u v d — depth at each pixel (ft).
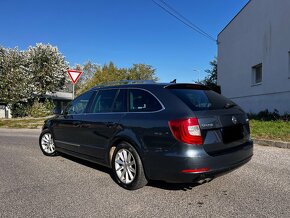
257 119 43.62
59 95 158.20
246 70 56.24
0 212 13.85
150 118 15.52
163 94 15.85
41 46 119.24
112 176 19.44
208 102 15.90
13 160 24.53
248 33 55.21
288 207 13.88
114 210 13.93
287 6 42.96
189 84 16.93
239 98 59.36
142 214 13.44
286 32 43.29
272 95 47.26
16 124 63.41
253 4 52.85
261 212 13.37
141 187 16.47
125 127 16.67
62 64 122.83
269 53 47.85
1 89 99.35
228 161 14.85
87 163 23.13
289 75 42.96
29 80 105.81
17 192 16.52
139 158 15.98
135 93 17.28
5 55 102.53
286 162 21.91
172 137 14.37
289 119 39.55
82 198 15.51
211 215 13.16
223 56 66.95
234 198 15.10
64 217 13.26
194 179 13.99
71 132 21.70
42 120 71.41
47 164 22.91
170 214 13.38
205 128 14.34
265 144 28.43
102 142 18.47
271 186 16.78
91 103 20.38
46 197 15.70
